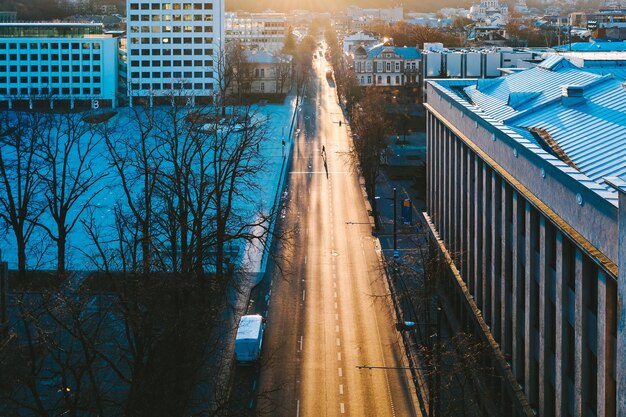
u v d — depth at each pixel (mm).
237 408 60625
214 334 74625
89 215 119812
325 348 74625
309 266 99125
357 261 101125
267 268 98188
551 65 84500
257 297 88188
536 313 51094
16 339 62969
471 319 70250
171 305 62969
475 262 69000
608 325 37812
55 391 60719
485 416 60438
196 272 67812
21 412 57344
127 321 55062
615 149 50250
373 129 133375
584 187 40375
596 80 69688
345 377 68688
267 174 153875
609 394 37969
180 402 54938
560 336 45031
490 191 64250
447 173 85500
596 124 57062
